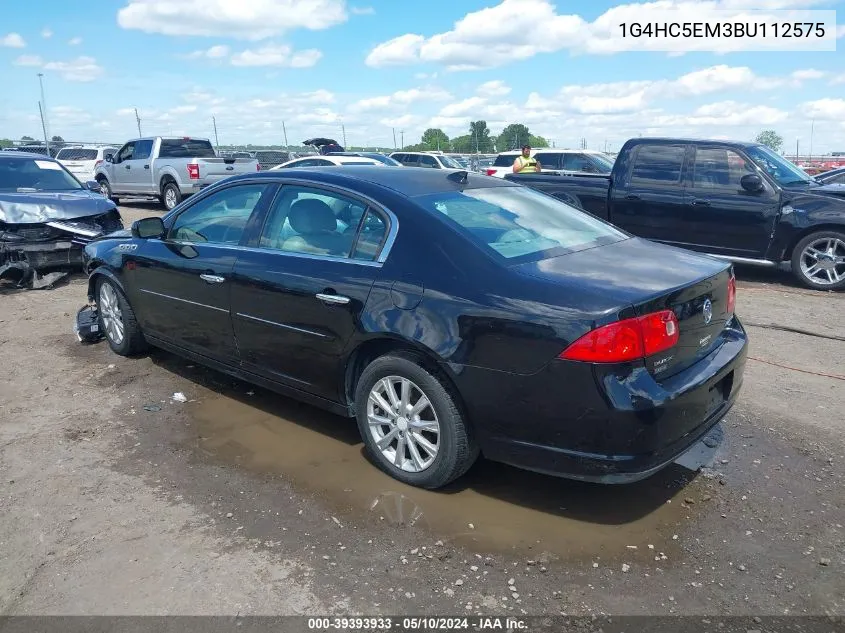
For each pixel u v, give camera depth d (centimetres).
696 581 292
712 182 909
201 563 303
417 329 338
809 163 2770
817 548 315
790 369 557
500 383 317
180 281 479
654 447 303
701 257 388
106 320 586
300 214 414
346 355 375
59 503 352
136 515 340
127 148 1959
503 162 1959
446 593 284
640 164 960
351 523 334
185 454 407
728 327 387
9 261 863
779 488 369
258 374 443
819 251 864
